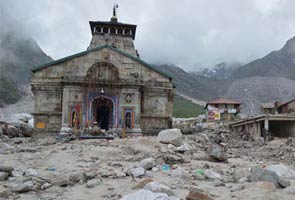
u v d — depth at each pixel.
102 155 21.34
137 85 44.78
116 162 18.59
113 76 45.25
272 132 51.16
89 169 15.80
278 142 40.53
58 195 10.77
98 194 11.01
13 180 12.49
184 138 29.34
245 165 20.67
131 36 68.88
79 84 43.91
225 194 11.14
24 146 28.25
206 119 91.12
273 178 12.87
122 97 44.78
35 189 11.45
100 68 45.28
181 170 15.20
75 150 22.94
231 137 50.62
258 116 46.12
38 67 45.25
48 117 44.88
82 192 11.27
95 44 66.62
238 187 12.12
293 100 73.12
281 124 49.56
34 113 44.72
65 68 45.44
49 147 25.77
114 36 68.19
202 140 32.59
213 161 21.52
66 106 43.41
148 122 46.47
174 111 178.88
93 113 44.44
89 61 45.50
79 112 43.31
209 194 11.03
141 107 46.62
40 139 39.03
